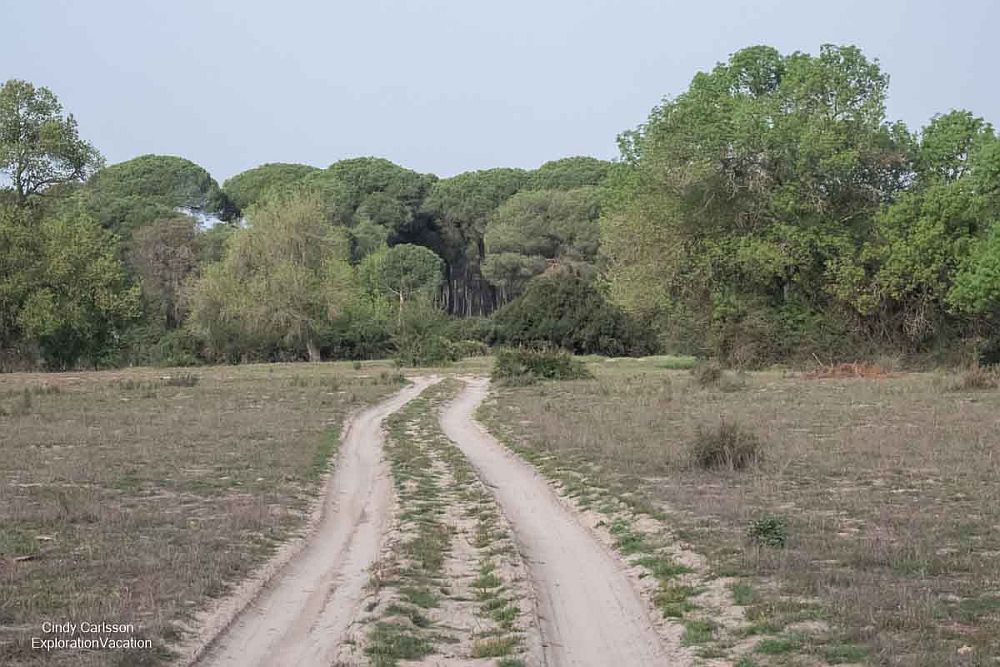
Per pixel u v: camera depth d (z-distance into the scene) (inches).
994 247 1788.9
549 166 5044.3
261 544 530.9
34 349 2447.1
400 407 1396.4
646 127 2342.5
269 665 349.1
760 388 1557.6
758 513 589.3
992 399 1270.9
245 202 4881.9
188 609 402.3
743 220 2196.1
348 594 444.1
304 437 994.1
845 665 330.3
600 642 381.7
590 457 834.8
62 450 883.4
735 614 397.1
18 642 347.6
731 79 2357.3
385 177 4704.7
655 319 2583.7
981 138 2153.1
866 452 819.4
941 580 431.2
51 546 504.7
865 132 2137.1
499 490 730.2
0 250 2284.7
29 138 2422.5
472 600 430.6
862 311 2068.2
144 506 622.8
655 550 516.7
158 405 1336.1
